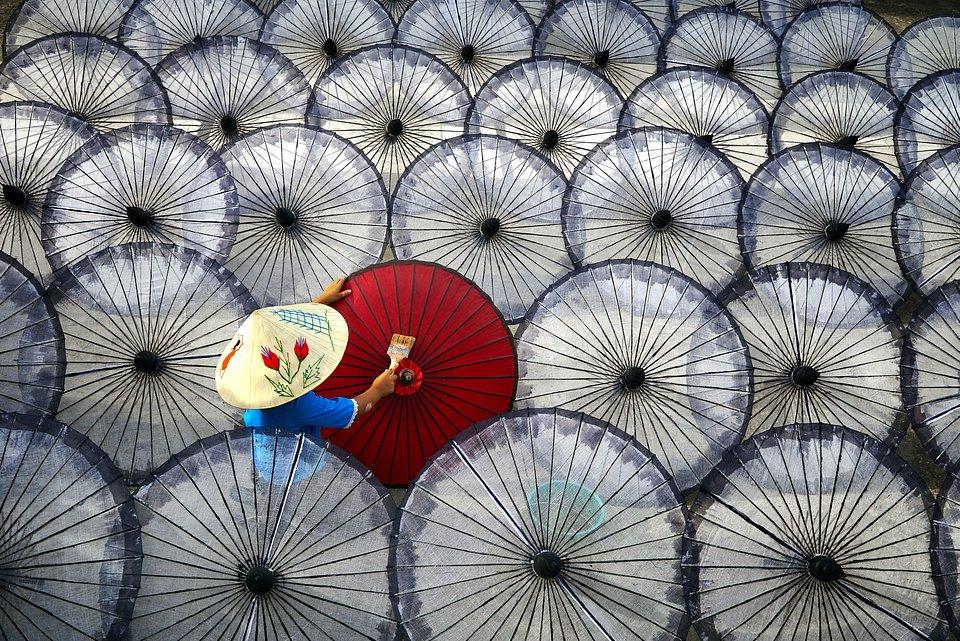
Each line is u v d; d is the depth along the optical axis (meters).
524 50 9.96
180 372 6.30
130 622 5.15
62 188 7.17
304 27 9.82
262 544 5.25
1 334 6.17
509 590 5.24
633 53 10.00
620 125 8.79
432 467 5.60
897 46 10.12
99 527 5.26
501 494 5.46
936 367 6.86
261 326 5.04
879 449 5.84
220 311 6.49
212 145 8.52
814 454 5.80
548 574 5.06
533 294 7.44
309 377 5.12
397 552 5.38
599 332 6.58
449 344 6.43
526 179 7.63
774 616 5.42
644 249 7.54
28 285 6.34
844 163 7.84
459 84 8.80
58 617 5.09
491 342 6.50
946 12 12.39
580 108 8.76
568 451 5.60
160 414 6.27
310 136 7.56
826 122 9.10
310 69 9.84
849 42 10.21
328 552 5.30
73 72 8.59
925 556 5.59
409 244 7.46
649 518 5.48
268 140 7.55
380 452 6.36
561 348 6.58
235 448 5.48
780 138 9.09
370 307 6.50
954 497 5.89
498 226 7.21
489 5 9.82
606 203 7.61
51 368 6.15
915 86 9.15
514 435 5.65
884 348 6.79
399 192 7.57
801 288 6.90
